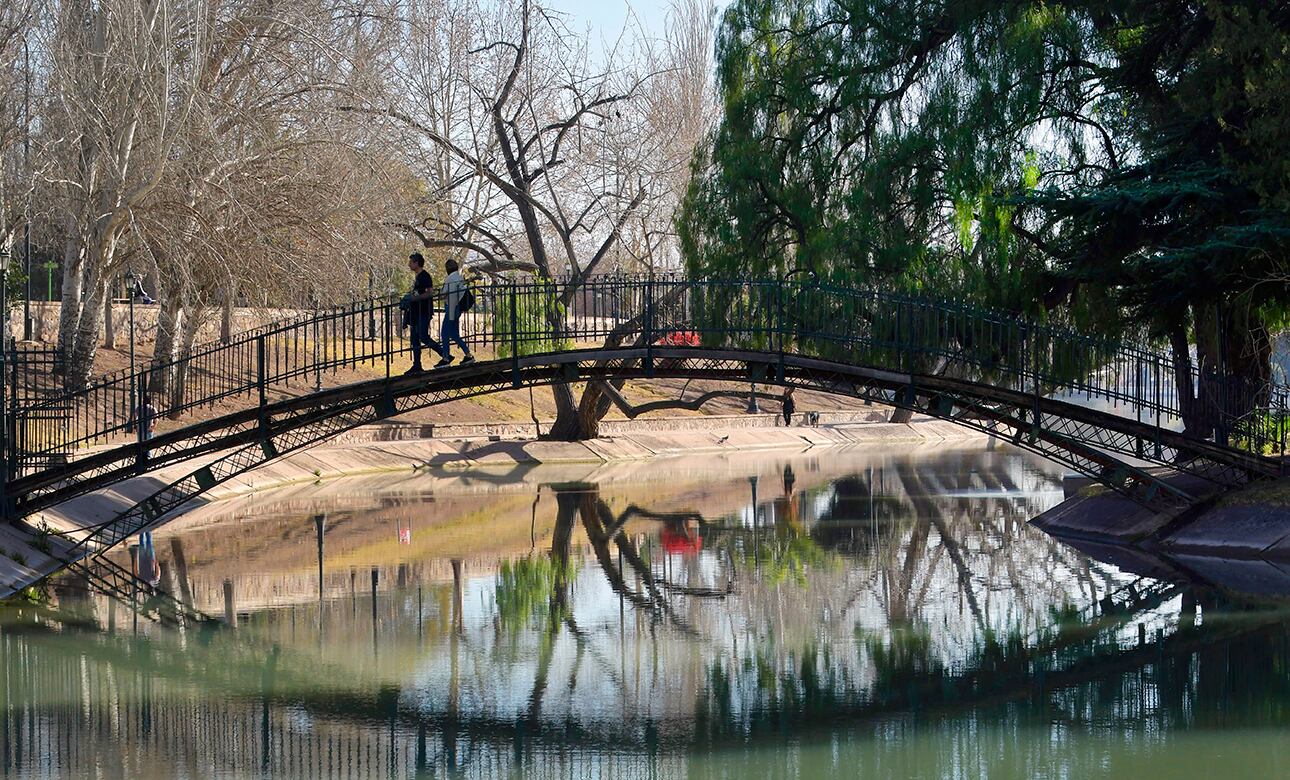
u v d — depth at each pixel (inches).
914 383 923.4
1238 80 919.7
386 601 770.8
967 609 728.3
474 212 1811.0
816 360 920.9
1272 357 1215.6
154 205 1199.6
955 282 1143.0
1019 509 1234.6
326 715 519.8
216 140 1218.6
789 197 1298.0
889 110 1254.9
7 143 1286.9
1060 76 1164.5
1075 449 938.7
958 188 1146.0
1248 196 908.0
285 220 1269.7
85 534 964.0
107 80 1205.1
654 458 2022.6
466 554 960.3
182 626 694.5
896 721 502.3
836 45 1288.1
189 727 502.9
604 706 530.6
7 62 1302.9
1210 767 437.4
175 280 1283.2
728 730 494.3
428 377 903.7
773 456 2074.3
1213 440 950.4
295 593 797.2
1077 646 625.9
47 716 518.3
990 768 439.8
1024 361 956.0
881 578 839.7
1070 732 482.6
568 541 1034.1
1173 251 896.9
